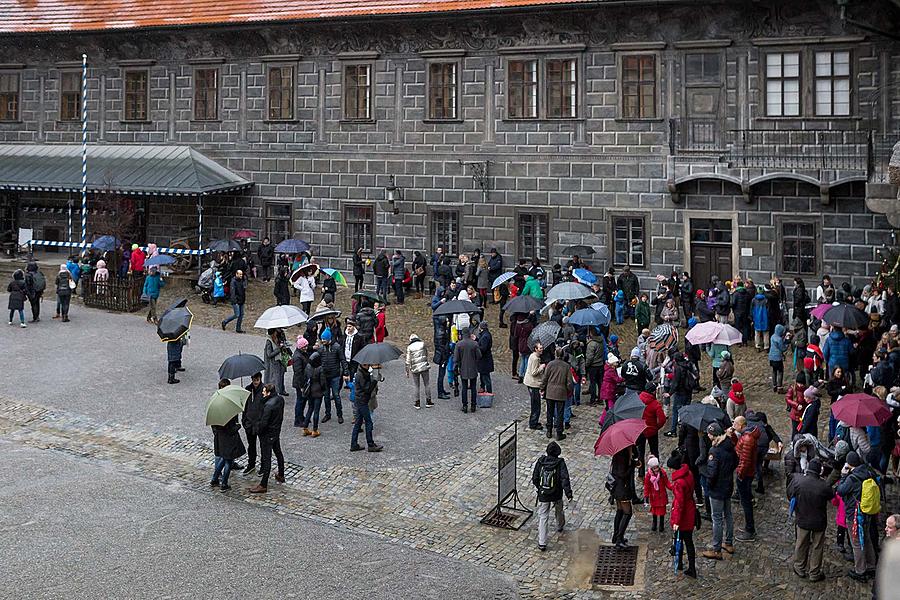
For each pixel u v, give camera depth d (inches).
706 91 1352.1
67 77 1733.5
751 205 1327.5
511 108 1454.2
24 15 1722.4
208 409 729.0
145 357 1119.6
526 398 1005.2
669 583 614.9
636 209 1393.9
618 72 1391.5
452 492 764.6
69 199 1743.4
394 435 880.9
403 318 1334.9
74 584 577.9
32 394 968.3
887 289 1065.5
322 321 1022.4
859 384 1005.2
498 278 1258.6
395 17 1461.6
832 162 1266.0
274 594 578.2
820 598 585.6
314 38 1556.3
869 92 1277.1
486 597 594.2
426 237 1521.9
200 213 1542.8
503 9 1397.6
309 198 1590.8
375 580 608.1
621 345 1196.5
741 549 657.0
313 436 873.5
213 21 1572.3
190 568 608.1
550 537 688.4
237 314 1250.0
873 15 1264.8
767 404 971.9
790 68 1312.7
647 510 733.3
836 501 646.5
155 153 1657.2
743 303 1186.0
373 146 1541.6
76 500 714.8
